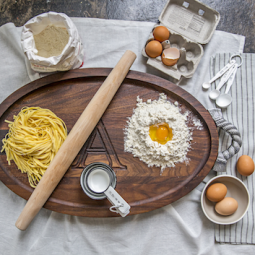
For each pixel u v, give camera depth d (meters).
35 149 1.25
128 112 1.34
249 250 1.37
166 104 1.34
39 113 1.30
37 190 1.20
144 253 1.37
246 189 1.29
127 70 1.30
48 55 1.37
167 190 1.29
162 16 1.44
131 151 1.33
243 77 1.45
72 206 1.26
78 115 1.33
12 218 1.37
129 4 1.52
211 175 1.39
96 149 1.33
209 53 1.46
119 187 1.30
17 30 1.45
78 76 1.32
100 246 1.36
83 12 1.51
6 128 1.33
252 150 1.41
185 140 1.32
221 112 1.43
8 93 1.44
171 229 1.38
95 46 1.46
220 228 1.37
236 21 1.52
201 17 1.46
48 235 1.36
